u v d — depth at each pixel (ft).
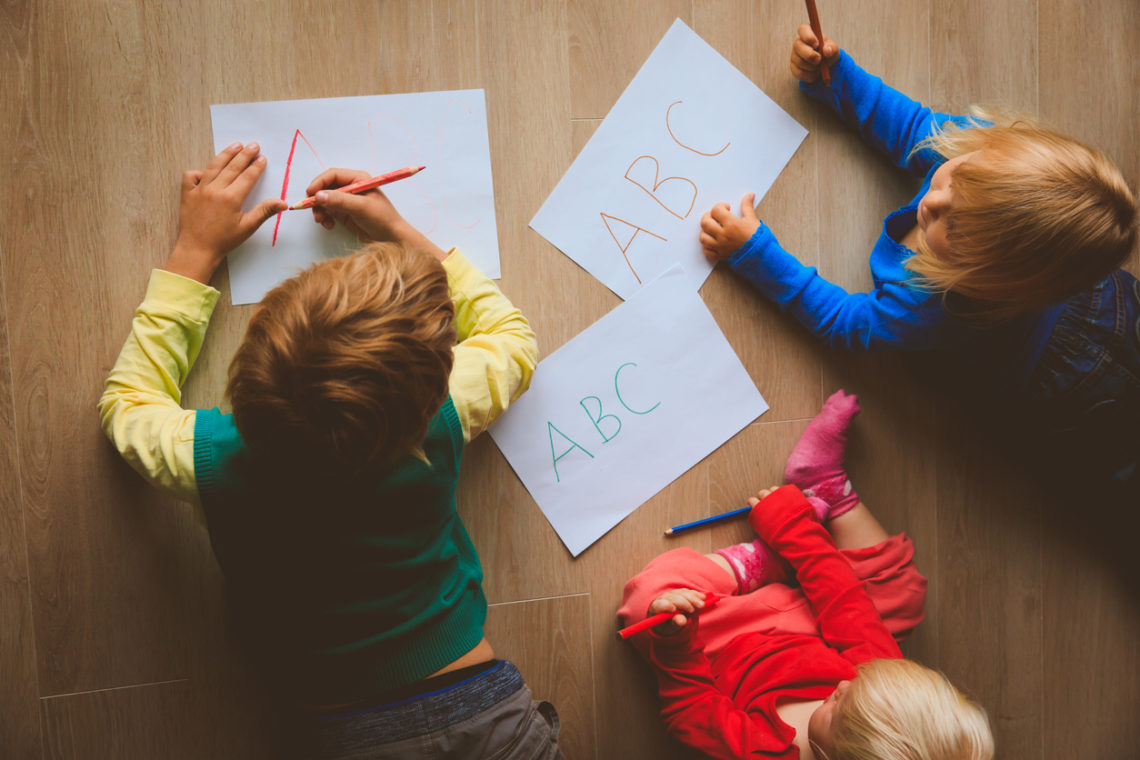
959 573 3.15
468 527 2.84
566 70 2.81
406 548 2.16
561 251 2.84
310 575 2.13
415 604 2.20
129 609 2.69
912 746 2.23
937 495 3.12
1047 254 2.32
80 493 2.66
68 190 2.60
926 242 2.57
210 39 2.63
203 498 2.07
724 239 2.81
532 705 2.42
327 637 2.18
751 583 2.93
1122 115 3.13
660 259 2.89
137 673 2.70
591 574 2.92
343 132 2.69
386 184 2.71
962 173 2.39
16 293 2.59
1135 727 3.26
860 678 2.38
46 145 2.58
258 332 1.86
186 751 2.72
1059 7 3.06
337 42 2.68
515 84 2.78
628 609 2.82
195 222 2.53
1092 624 3.24
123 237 2.63
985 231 2.34
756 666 2.76
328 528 2.09
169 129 2.62
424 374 1.90
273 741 2.76
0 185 2.57
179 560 2.72
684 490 2.96
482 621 2.47
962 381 3.08
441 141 2.74
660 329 2.90
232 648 2.75
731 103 2.89
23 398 2.62
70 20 2.57
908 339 2.71
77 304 2.62
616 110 2.84
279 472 2.02
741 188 2.91
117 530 2.68
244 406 1.85
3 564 2.63
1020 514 3.17
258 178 2.65
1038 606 3.20
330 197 2.50
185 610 2.72
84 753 2.68
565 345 2.85
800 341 3.00
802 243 2.97
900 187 3.01
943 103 3.02
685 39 2.85
